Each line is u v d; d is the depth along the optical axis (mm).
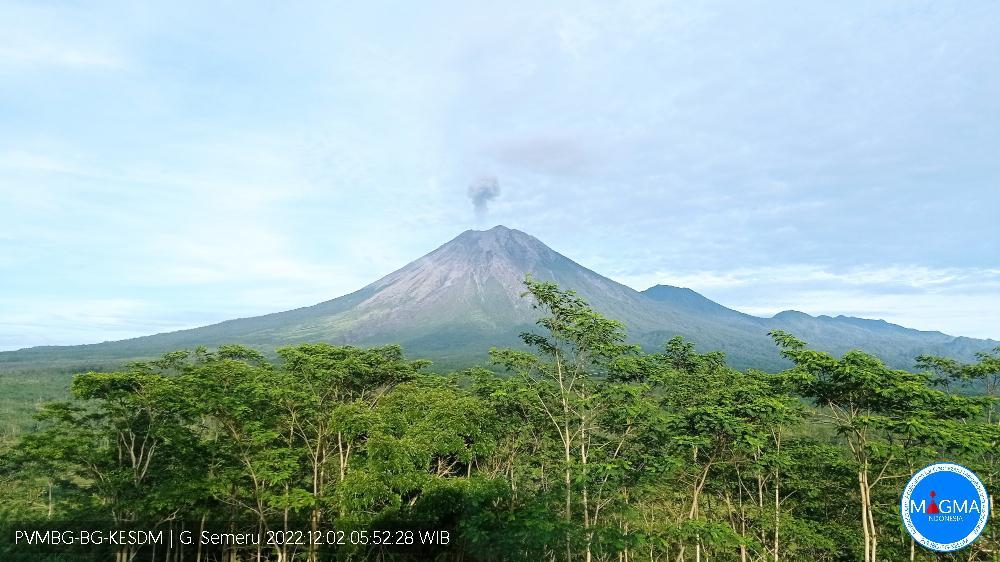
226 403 23000
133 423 24547
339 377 28375
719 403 21188
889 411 19203
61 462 22562
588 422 24688
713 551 27359
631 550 27016
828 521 24734
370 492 21078
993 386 24266
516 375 27750
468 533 20719
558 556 24250
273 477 22719
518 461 30375
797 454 24609
